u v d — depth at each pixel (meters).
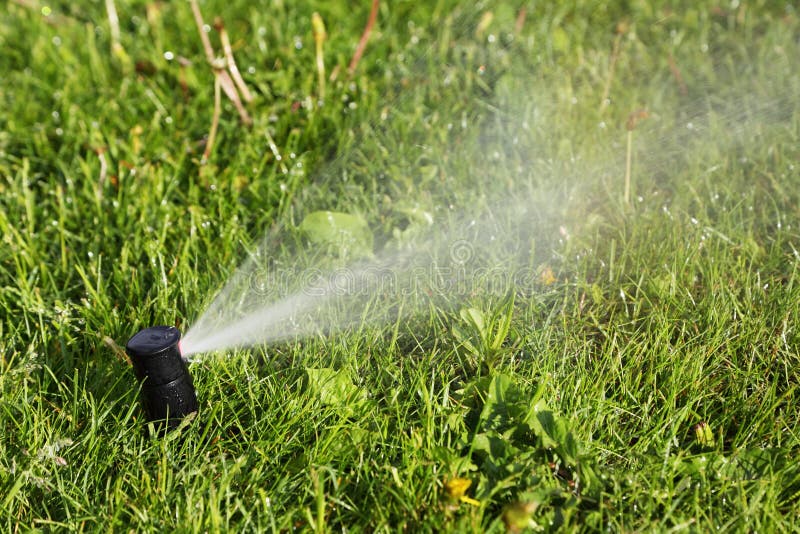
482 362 2.19
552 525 1.75
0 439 2.02
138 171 3.12
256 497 1.86
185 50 3.94
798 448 1.98
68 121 3.50
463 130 3.32
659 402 2.11
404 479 1.87
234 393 2.17
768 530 1.70
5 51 4.09
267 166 3.22
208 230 2.82
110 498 1.86
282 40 3.96
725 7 4.07
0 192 3.13
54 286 2.60
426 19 4.16
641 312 2.42
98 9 4.43
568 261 2.62
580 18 4.11
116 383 2.14
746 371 2.16
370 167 3.11
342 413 2.05
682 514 1.74
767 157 3.04
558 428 1.87
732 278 2.48
